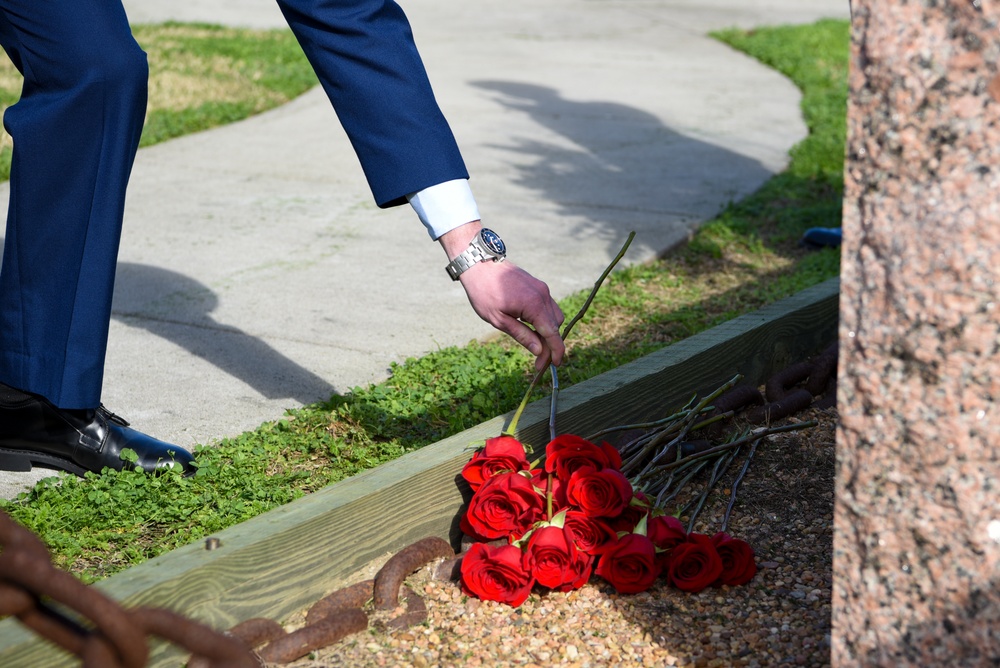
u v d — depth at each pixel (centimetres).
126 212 616
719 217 636
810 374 353
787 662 196
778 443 307
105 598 92
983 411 133
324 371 383
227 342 410
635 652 200
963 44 128
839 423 145
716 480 278
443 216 236
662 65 1367
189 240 561
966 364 133
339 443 312
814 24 1853
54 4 254
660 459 280
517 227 602
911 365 136
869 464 142
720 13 2108
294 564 210
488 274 233
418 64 243
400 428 328
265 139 845
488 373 371
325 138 853
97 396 284
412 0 2136
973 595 138
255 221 604
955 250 131
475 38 1594
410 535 237
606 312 459
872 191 137
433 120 240
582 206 657
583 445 235
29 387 280
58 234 272
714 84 1218
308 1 237
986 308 131
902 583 143
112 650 93
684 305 475
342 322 438
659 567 227
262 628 195
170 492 274
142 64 269
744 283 519
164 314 442
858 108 137
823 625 209
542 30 1730
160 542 250
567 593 221
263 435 315
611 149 841
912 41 131
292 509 215
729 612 215
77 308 275
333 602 210
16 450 293
